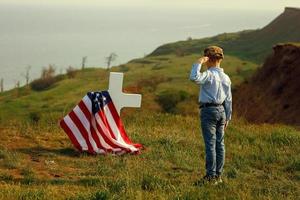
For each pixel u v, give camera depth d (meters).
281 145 13.56
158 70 128.50
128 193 8.27
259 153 12.34
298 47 43.88
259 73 47.44
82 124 12.07
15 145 12.11
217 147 9.52
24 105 110.88
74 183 9.26
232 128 16.16
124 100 12.49
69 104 101.69
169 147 12.64
